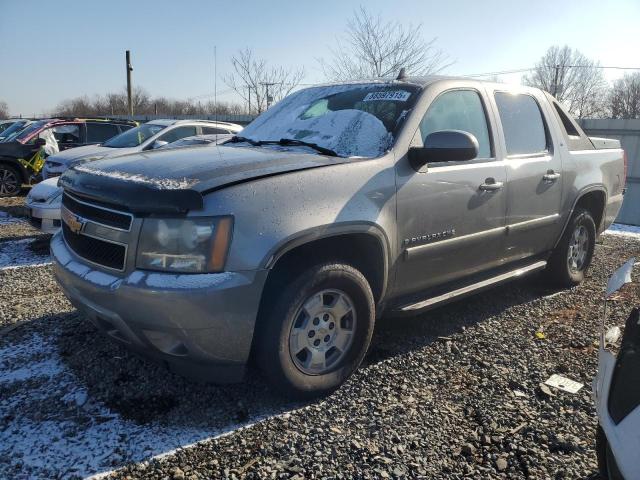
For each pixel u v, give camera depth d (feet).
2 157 38.01
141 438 8.86
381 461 8.43
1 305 14.78
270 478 8.00
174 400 10.03
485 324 14.08
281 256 9.08
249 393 10.39
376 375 11.18
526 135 14.64
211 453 8.54
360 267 10.76
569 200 15.76
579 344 12.86
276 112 14.14
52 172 30.04
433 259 11.83
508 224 13.62
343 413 9.77
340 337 10.44
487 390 10.66
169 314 8.41
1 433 8.87
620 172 18.39
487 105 13.50
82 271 9.59
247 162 9.89
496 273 14.26
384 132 11.38
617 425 6.56
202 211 8.54
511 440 9.04
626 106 136.15
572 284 17.12
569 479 8.14
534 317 14.67
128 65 97.76
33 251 21.63
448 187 11.75
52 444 8.63
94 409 9.64
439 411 9.88
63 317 13.85
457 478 8.12
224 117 68.80
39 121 42.50
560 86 125.08
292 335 9.65
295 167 9.73
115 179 9.39
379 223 10.34
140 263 8.74
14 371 10.90
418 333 13.38
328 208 9.60
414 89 12.17
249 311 8.79
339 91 13.46
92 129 42.42
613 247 24.11
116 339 9.68
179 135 32.86
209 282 8.43
